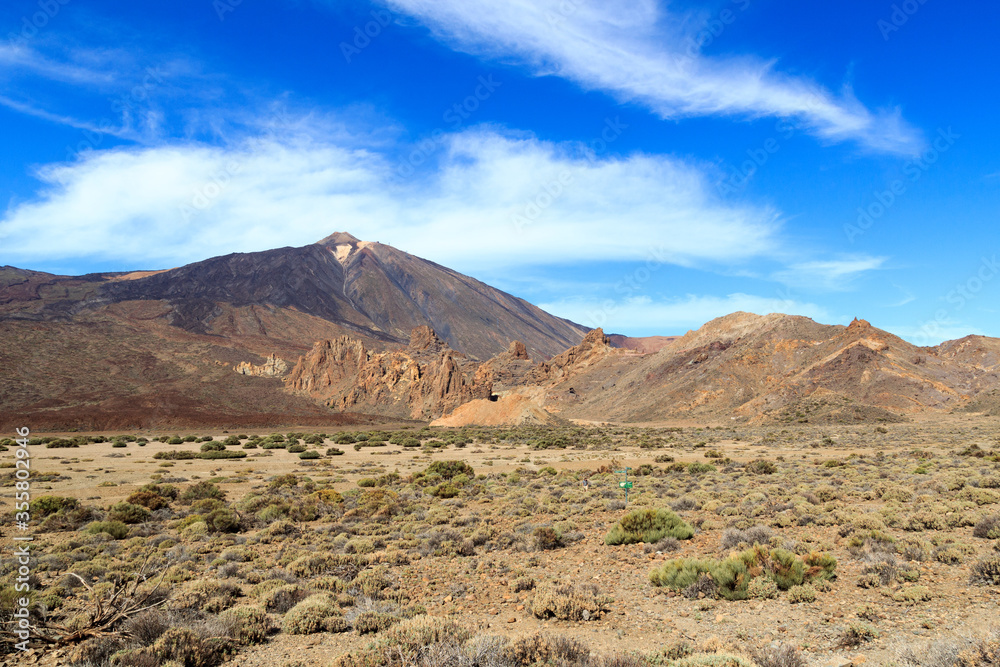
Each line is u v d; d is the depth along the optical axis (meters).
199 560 19.92
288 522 26.55
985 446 58.62
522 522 25.08
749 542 17.83
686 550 18.41
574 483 38.75
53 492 38.22
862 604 12.46
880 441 72.88
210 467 57.66
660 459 57.47
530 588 15.40
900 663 9.32
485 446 87.62
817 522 20.67
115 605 12.68
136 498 31.89
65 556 20.00
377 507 29.78
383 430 137.38
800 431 98.06
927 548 15.69
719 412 157.38
